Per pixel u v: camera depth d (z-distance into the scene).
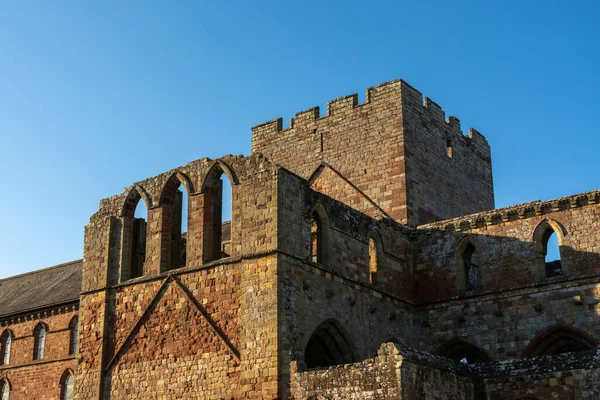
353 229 42.34
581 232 41.56
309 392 34.12
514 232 43.88
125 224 44.78
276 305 35.72
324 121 54.50
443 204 52.62
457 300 44.66
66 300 56.59
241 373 36.12
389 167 50.25
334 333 39.16
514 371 35.31
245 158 40.19
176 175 43.16
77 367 43.09
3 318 60.22
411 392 31.66
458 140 56.62
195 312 39.03
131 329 41.56
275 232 36.84
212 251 40.88
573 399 33.34
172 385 38.78
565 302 41.03
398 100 51.22
